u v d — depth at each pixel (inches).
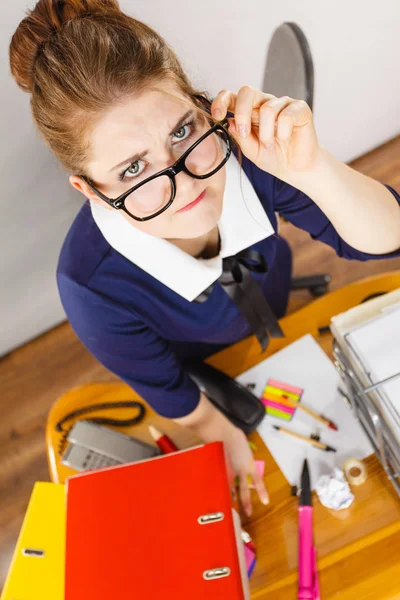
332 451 35.8
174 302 37.3
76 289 35.1
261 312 38.6
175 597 28.2
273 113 24.4
